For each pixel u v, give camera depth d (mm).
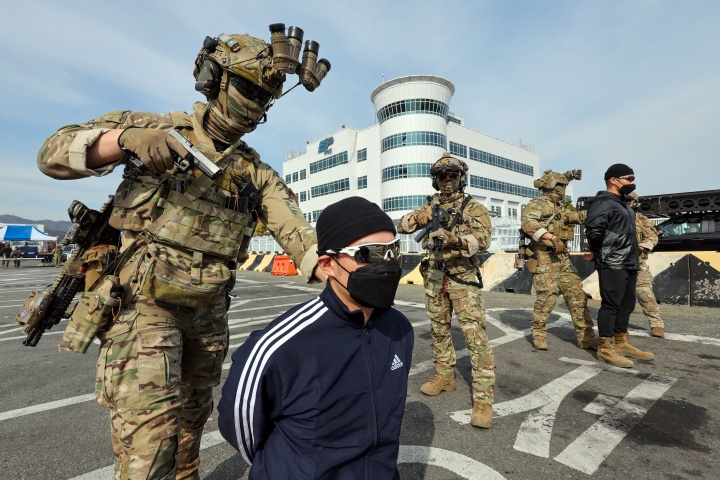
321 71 1405
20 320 1326
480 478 1969
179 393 1283
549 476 1989
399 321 1332
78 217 1313
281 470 1073
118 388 1183
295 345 1055
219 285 1354
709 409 2775
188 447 1609
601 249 3838
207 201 1325
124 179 1360
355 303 1155
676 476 1992
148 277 1212
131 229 1272
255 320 6066
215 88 1315
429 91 43406
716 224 8430
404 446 2293
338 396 1091
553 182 4578
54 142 1166
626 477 1985
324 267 1172
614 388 3188
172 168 1163
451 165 3092
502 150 56844
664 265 6906
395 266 1074
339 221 1105
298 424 1084
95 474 2008
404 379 1268
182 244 1267
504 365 3812
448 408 2854
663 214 8945
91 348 4746
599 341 3889
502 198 56125
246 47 1319
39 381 3479
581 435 2420
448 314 3111
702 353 4078
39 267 23422
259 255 17016
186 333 1472
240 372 1085
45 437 2418
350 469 1124
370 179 49719
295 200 1663
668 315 5898
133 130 1127
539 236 4184
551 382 3344
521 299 7770
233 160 1429
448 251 2859
